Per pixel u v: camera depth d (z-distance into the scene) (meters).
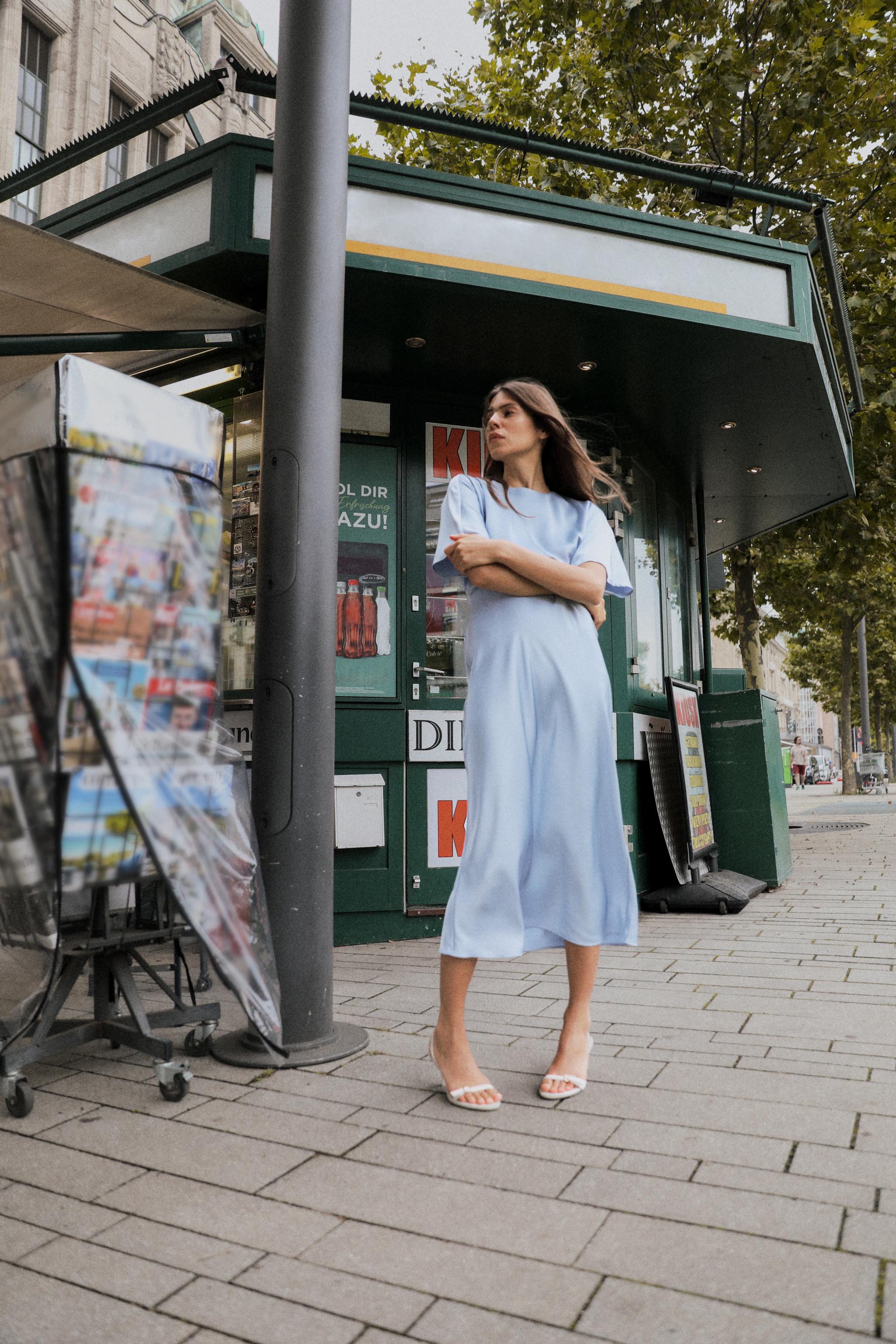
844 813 17.78
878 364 9.95
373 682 5.01
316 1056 2.82
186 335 4.26
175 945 3.10
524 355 5.13
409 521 5.21
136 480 2.18
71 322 4.14
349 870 4.86
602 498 2.77
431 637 5.18
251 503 4.91
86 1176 2.04
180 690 2.26
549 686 2.48
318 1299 1.53
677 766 5.84
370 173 4.28
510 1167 2.02
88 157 4.67
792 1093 2.41
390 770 5.00
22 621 2.08
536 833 2.51
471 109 11.22
